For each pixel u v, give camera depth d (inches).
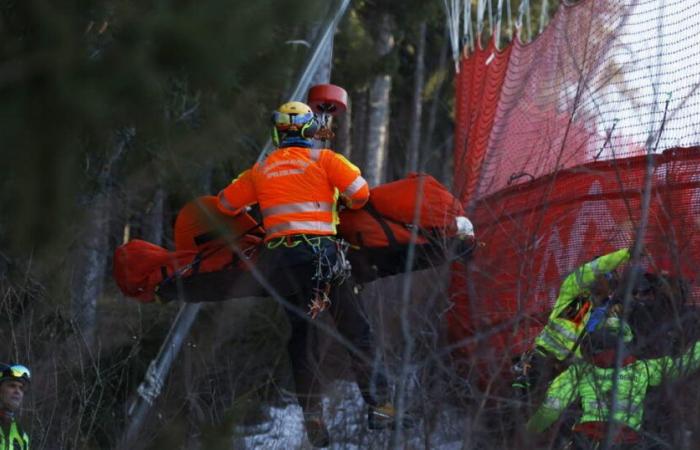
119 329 836.6
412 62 2197.3
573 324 605.0
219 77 391.2
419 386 500.1
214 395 604.4
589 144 781.9
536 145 872.9
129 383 772.6
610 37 675.4
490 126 1003.3
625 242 714.2
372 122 2192.4
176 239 721.0
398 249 685.3
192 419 580.7
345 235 698.8
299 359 646.5
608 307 571.5
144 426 633.0
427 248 676.7
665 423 523.5
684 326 538.3
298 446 627.5
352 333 624.4
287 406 730.8
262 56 497.0
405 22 1849.2
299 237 658.2
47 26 339.0
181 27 370.0
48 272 642.2
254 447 594.2
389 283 699.4
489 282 595.8
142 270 726.5
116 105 359.3
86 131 354.0
